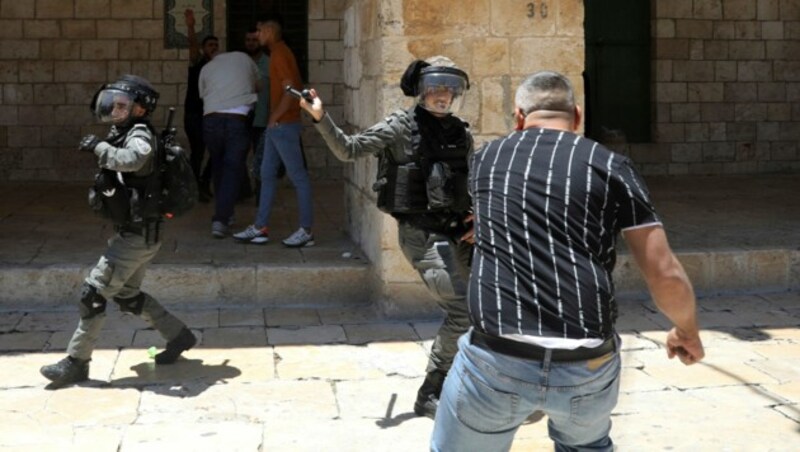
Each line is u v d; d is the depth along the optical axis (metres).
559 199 3.31
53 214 10.48
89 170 13.43
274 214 10.80
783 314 7.61
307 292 7.74
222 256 8.20
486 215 3.41
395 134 5.16
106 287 5.78
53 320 7.22
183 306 7.60
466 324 5.18
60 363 5.85
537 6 7.29
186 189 5.82
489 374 3.30
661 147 14.68
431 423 5.34
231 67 9.20
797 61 14.95
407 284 7.33
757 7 14.75
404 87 5.25
